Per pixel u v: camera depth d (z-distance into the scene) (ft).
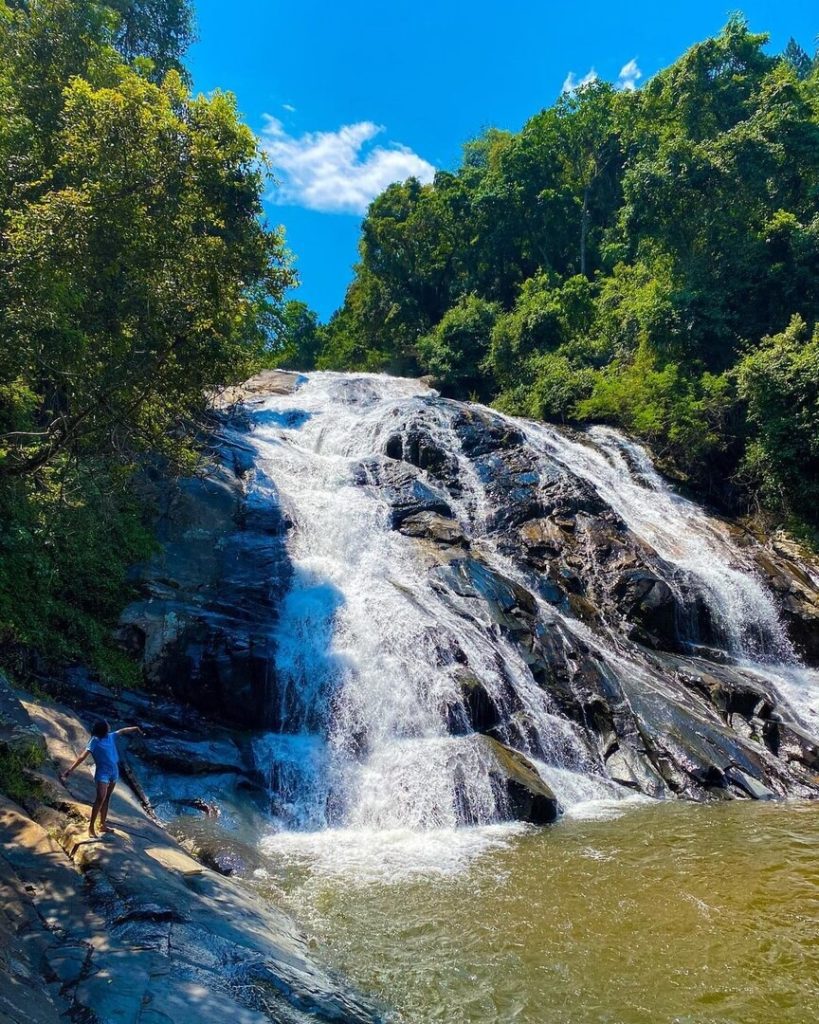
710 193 102.37
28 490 42.65
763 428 84.84
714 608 64.34
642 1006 21.97
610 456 88.74
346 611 50.98
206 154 33.01
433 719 43.88
